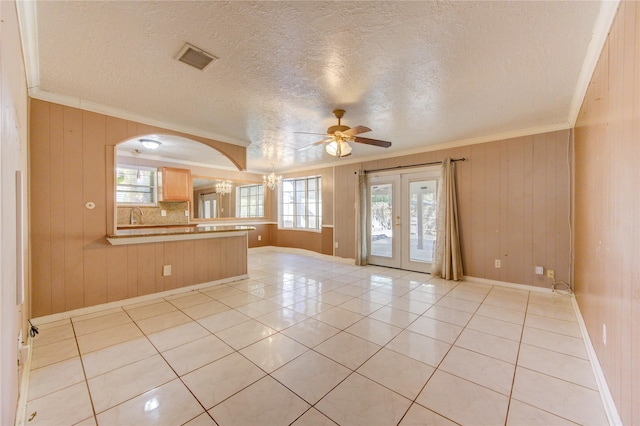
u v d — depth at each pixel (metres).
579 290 2.95
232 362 2.09
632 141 1.26
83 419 1.54
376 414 1.57
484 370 1.99
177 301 3.45
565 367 2.03
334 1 1.53
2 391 0.98
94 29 1.76
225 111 3.17
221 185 6.98
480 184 4.28
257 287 4.08
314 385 1.83
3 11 1.05
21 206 1.28
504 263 4.08
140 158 5.67
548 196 3.72
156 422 1.52
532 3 1.54
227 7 1.58
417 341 2.41
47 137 2.77
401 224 5.29
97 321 2.83
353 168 6.02
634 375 1.23
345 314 3.02
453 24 1.72
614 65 1.54
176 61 2.16
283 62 2.16
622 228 1.41
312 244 6.95
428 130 3.89
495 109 3.10
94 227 3.07
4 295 1.00
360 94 2.72
